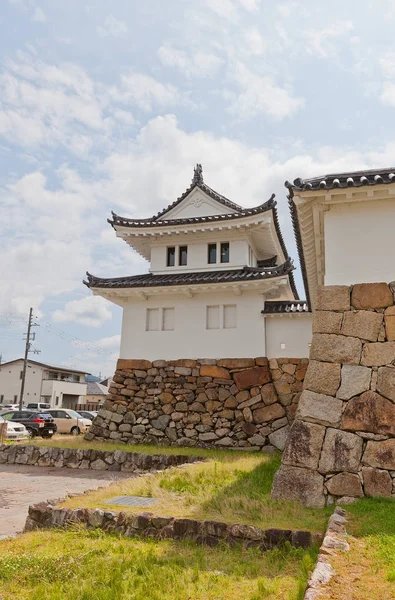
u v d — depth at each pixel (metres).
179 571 4.27
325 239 7.79
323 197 7.69
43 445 14.39
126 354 16.06
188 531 5.24
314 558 4.35
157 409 15.09
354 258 7.56
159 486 7.45
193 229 16.69
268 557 4.59
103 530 5.60
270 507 5.91
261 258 19.78
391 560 3.81
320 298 7.42
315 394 6.86
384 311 7.06
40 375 50.19
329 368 6.95
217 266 16.72
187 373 15.07
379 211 7.67
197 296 15.79
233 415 14.12
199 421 14.44
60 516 5.92
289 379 13.98
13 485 10.34
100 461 13.04
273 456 11.84
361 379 6.76
